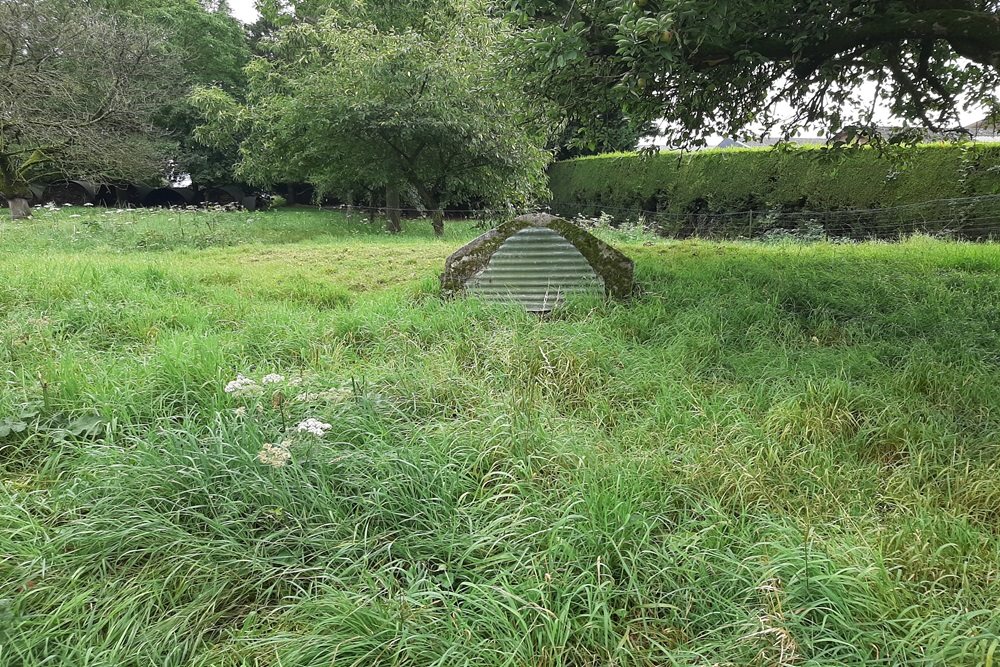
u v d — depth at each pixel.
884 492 2.49
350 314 4.41
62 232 10.66
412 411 2.97
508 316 4.36
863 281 5.47
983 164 9.60
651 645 1.74
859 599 1.79
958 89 5.98
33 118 13.04
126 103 15.03
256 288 5.64
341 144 13.35
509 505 2.27
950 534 2.14
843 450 2.78
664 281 5.64
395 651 1.66
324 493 2.23
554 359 3.56
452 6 14.05
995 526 2.28
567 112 5.80
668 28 3.73
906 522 2.21
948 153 10.14
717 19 3.80
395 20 16.80
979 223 9.42
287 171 15.62
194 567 1.95
